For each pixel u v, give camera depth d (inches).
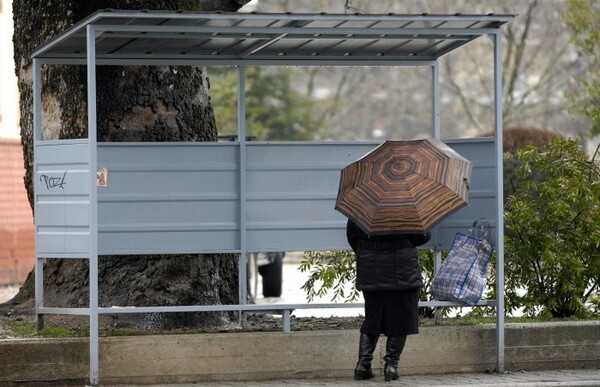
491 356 1143.6
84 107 1323.8
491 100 4815.5
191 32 1061.8
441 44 1215.6
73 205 1079.6
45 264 1332.4
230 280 1327.5
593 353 1163.3
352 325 1261.1
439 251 1242.0
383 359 1109.7
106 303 1273.4
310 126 5201.8
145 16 1005.8
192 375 1082.7
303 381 1091.9
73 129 1328.7
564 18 3508.9
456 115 5428.2
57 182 1096.2
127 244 1163.3
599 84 3462.1
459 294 1124.5
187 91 1336.1
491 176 1178.0
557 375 1123.9
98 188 1158.3
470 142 1195.9
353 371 1112.8
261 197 1194.6
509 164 2113.7
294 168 1201.4
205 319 1283.2
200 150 1180.5
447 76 4968.0
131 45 1151.0
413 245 1066.7
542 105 4886.8
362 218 1049.5
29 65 1374.3
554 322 1172.5
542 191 1278.3
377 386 1055.0
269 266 2278.5
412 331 1070.4
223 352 1089.4
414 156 1075.9
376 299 1069.8
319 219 1205.1
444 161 1074.1
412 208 1047.0
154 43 1144.8
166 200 1171.9
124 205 1162.6
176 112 1327.5
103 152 1159.0
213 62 1202.0
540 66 4901.6
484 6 4736.7
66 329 1187.3
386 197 1050.7
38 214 1123.9
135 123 1310.3
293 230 1200.8
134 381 1068.5
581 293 1277.1
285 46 1195.9
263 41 1141.7
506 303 1288.1
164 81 1321.4
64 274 1314.0
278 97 5059.1
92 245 1047.6
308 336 1106.1
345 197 1069.8
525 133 3063.5
